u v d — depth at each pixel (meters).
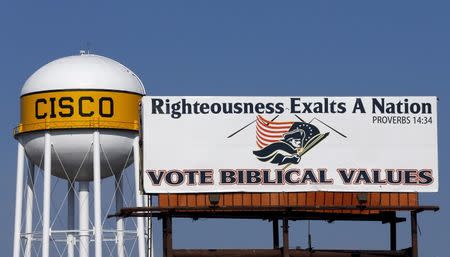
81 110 140.25
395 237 126.38
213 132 123.00
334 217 125.06
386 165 124.00
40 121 140.75
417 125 124.38
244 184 122.81
